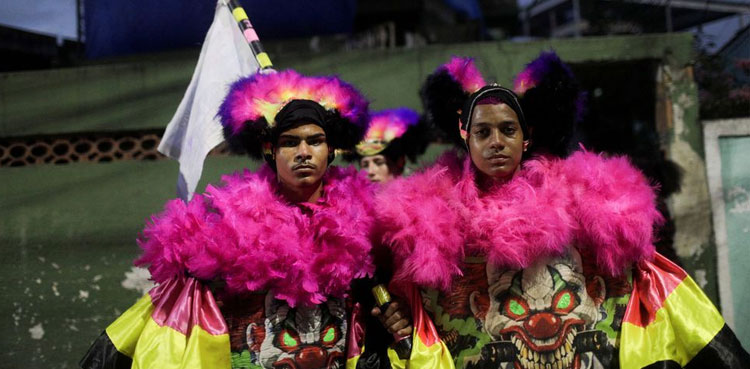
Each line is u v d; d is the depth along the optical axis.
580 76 4.58
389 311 2.17
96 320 4.09
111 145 4.32
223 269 2.08
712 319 2.03
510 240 2.03
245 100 2.22
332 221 2.16
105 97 4.26
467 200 2.15
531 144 2.29
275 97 2.22
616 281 2.11
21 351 4.07
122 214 4.16
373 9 6.87
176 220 2.15
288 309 2.13
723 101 4.30
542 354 2.03
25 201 4.18
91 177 4.20
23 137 4.27
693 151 4.21
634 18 6.74
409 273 2.09
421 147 3.91
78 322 4.08
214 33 2.79
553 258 2.08
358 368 2.12
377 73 4.34
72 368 4.05
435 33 7.17
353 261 2.16
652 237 2.13
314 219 2.19
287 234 2.13
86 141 4.30
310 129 2.17
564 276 2.07
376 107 4.31
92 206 4.18
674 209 4.18
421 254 2.05
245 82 2.29
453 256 2.08
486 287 2.09
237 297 2.13
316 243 2.18
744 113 4.25
